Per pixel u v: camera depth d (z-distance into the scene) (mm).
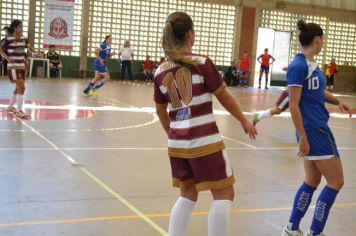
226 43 25688
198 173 3152
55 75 22328
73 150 7086
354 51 28594
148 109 12422
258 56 26266
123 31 23703
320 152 3818
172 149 3250
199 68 3127
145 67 23656
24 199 4746
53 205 4617
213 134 3154
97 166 6238
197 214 4602
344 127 11781
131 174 5945
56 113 10695
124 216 4422
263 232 4238
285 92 4023
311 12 26797
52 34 22344
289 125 11391
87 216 4371
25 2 21812
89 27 23109
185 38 3207
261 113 4148
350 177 6566
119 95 15641
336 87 28516
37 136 7949
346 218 4770
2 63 20688
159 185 5523
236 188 5625
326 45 27859
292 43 26719
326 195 3885
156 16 24094
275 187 5770
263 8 25812
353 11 27875
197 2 24719
